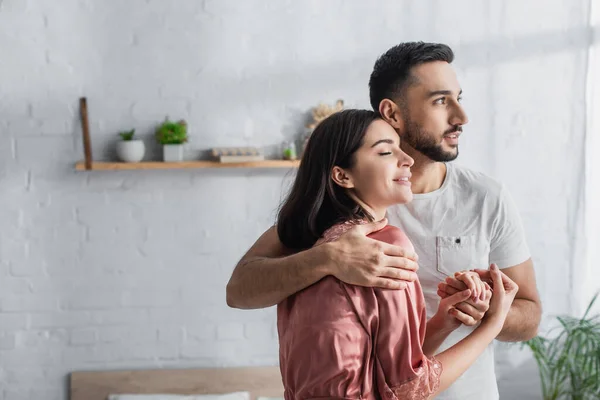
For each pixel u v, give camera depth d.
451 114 1.58
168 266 3.67
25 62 3.51
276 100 3.61
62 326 3.65
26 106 3.53
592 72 3.69
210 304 3.71
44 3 3.48
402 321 1.21
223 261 3.69
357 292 1.22
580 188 3.74
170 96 3.57
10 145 3.54
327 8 3.58
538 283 3.77
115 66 3.54
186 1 3.54
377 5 3.59
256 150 3.53
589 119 3.71
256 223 3.68
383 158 1.33
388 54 1.62
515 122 3.69
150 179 3.62
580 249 3.76
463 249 1.71
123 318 3.68
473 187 1.72
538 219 3.75
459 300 1.37
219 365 3.73
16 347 3.64
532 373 3.80
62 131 3.56
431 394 1.26
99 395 3.65
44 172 3.58
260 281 1.35
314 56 3.60
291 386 1.26
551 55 3.67
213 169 3.64
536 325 1.75
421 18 3.61
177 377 3.67
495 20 3.63
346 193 1.37
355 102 3.63
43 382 3.67
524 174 3.72
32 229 3.60
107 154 3.58
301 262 1.27
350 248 1.24
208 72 3.58
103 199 3.62
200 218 3.66
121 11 3.52
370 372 1.21
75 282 3.64
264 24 3.57
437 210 1.71
